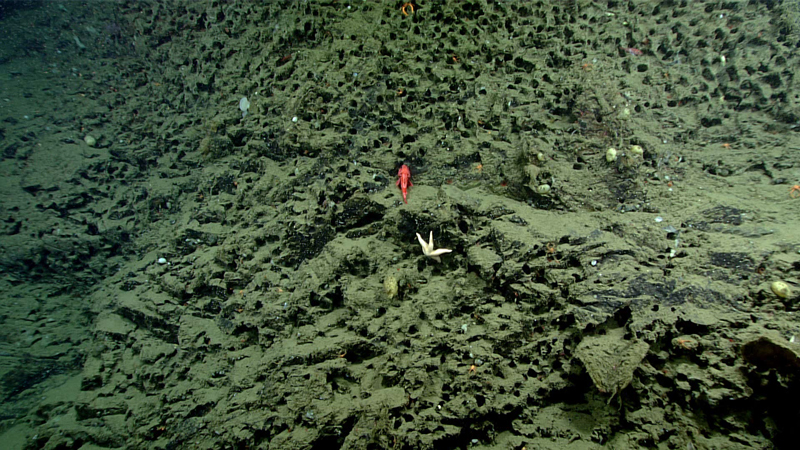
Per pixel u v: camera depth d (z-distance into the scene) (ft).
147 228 13.74
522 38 14.33
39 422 10.44
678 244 9.77
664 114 12.38
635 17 14.53
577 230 10.38
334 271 10.89
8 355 11.46
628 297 9.12
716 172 11.25
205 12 17.30
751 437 7.57
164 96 16.39
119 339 11.70
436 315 10.21
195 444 9.39
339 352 9.87
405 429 8.80
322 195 11.93
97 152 15.33
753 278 8.77
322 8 15.74
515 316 9.77
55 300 12.94
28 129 15.89
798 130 11.53
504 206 11.32
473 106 13.01
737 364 7.89
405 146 12.52
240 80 15.28
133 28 18.70
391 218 11.31
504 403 8.86
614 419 8.49
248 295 11.36
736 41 13.57
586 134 12.07
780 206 10.04
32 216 13.85
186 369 10.78
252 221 12.48
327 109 13.57
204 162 14.39
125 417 10.10
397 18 15.30
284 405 9.46
